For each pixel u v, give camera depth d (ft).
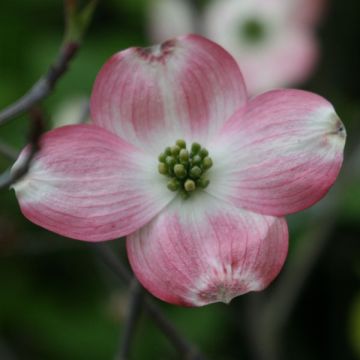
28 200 2.03
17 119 2.67
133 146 2.08
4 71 2.78
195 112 2.08
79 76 2.77
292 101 2.06
